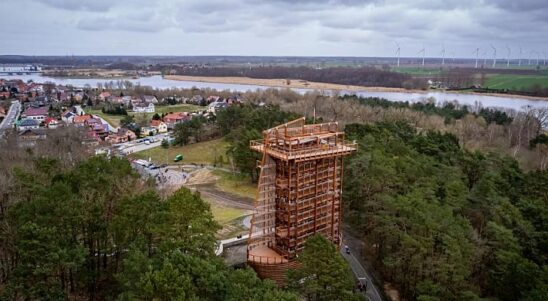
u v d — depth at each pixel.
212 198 94.50
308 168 58.97
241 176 108.94
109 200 51.97
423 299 45.81
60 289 43.19
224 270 43.22
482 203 65.81
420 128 149.38
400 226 57.50
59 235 43.69
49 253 40.75
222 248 64.50
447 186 68.56
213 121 158.00
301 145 59.44
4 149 96.44
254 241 61.50
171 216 47.94
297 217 58.53
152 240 49.09
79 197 48.91
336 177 62.88
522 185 77.56
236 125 148.62
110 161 64.25
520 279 48.91
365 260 66.94
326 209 62.47
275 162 60.28
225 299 38.16
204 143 149.25
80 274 46.75
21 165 72.94
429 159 83.75
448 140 104.62
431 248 50.66
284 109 173.50
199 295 38.56
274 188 61.00
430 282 48.50
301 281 49.00
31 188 52.50
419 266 50.75
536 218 62.78
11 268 47.66
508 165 86.56
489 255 54.88
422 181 69.00
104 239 49.28
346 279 44.84
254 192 98.75
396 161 74.69
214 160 127.50
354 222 75.88
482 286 55.22
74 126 148.00
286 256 58.41
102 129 179.25
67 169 68.50
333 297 44.12
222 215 82.81
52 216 44.34
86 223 48.00
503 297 51.56
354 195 71.62
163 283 36.69
